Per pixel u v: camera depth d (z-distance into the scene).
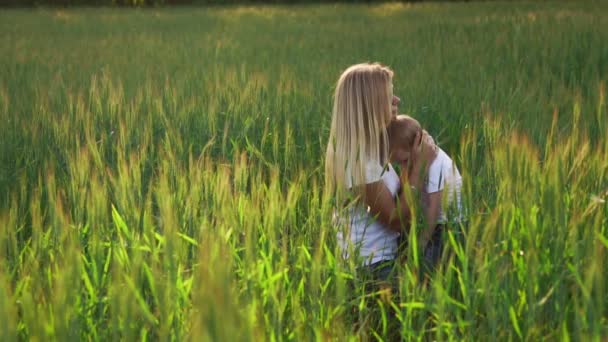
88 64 10.57
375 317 3.18
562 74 7.45
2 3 35.56
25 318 2.17
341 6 27.80
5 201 4.06
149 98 6.04
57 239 2.97
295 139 5.28
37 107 6.21
